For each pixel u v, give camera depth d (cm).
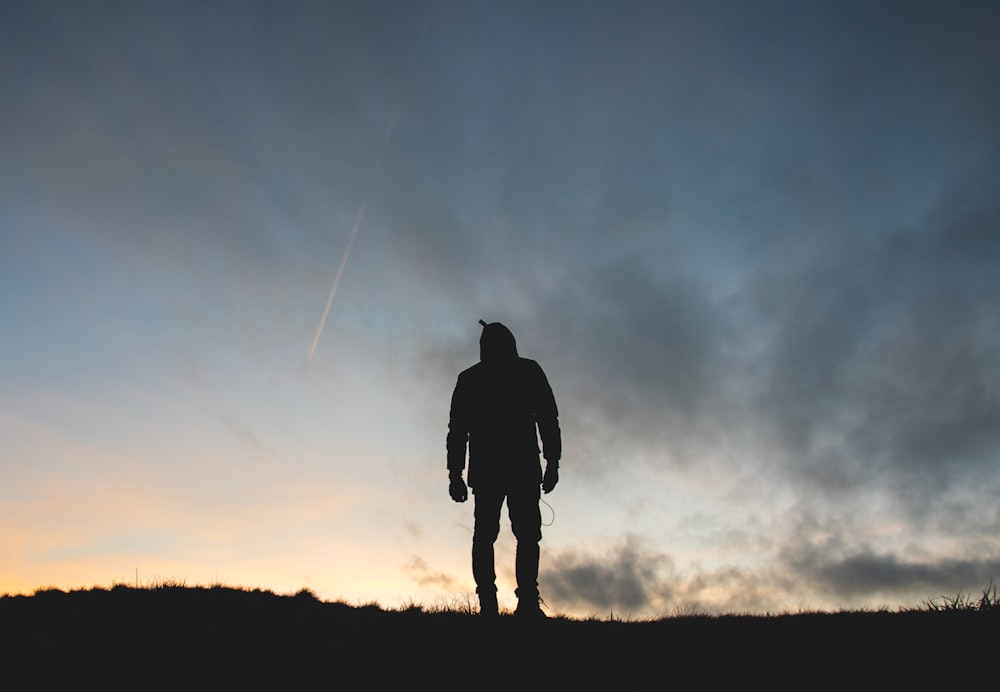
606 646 754
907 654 687
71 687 689
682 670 685
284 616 944
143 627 877
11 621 898
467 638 785
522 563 830
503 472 841
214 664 743
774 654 714
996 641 695
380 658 745
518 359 891
